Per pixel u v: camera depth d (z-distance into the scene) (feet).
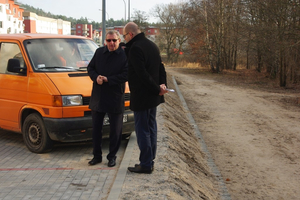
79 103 18.03
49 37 21.38
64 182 14.80
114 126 16.29
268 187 20.21
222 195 18.12
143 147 14.71
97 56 16.20
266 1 73.87
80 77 19.25
